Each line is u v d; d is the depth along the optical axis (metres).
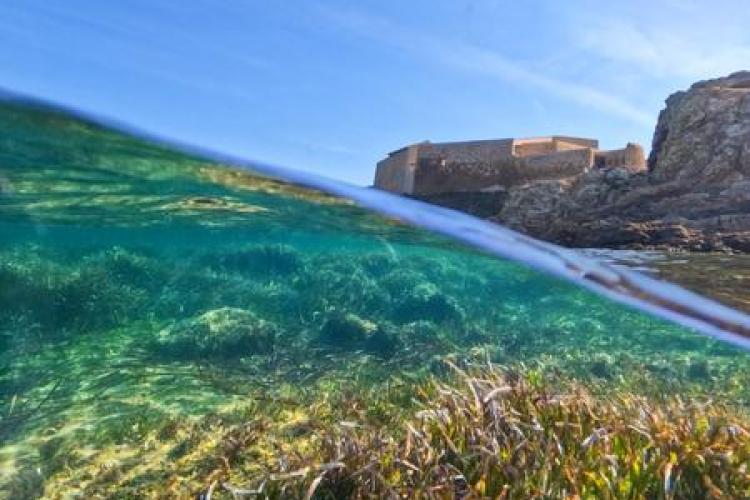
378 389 5.83
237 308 8.47
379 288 10.24
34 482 4.05
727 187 32.69
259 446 4.61
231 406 5.41
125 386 5.73
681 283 14.43
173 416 5.12
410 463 3.82
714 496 3.67
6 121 7.41
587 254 20.89
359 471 3.70
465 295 11.66
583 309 11.94
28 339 6.56
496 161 48.59
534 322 10.34
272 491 3.75
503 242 11.51
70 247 11.90
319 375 6.30
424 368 6.65
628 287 11.87
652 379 7.12
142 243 12.38
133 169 8.75
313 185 8.92
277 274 10.84
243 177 8.91
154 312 8.22
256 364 6.52
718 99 37.59
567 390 5.25
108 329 7.46
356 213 10.48
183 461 4.42
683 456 3.96
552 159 46.38
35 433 4.74
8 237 11.59
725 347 9.62
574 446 4.18
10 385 5.56
